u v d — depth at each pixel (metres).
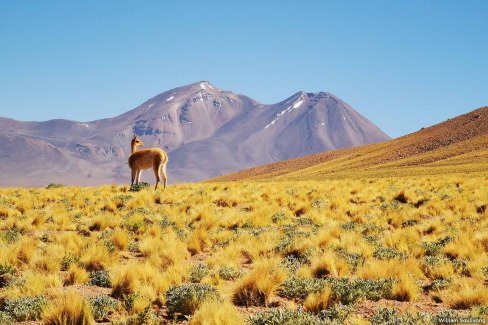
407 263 10.87
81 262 11.38
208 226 17.03
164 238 13.68
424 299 8.88
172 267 10.42
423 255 12.59
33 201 21.95
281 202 22.73
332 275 10.53
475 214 18.41
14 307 7.99
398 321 6.81
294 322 6.85
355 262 11.43
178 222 17.31
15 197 22.73
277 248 13.16
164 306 8.46
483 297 8.14
